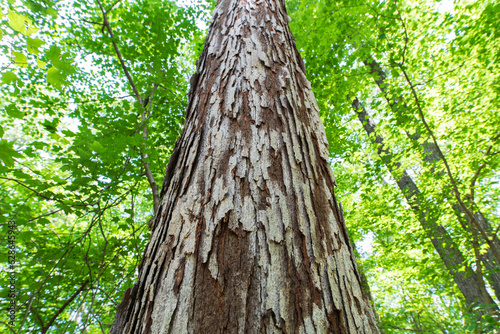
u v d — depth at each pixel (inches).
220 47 63.4
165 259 32.3
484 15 133.1
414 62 171.9
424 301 204.4
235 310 25.9
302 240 31.7
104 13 136.6
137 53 172.9
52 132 98.6
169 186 43.7
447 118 170.1
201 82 58.6
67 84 68.1
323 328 25.7
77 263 112.2
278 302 26.4
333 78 181.6
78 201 103.0
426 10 173.5
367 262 272.2
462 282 168.7
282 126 43.5
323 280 29.3
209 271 28.7
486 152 131.3
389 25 154.6
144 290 31.5
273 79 52.2
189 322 25.6
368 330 27.7
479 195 159.2
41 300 109.0
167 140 171.9
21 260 104.5
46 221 94.7
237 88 49.3
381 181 186.7
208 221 32.7
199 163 40.2
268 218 32.3
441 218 167.2
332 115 210.4
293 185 36.6
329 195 39.7
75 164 98.0
